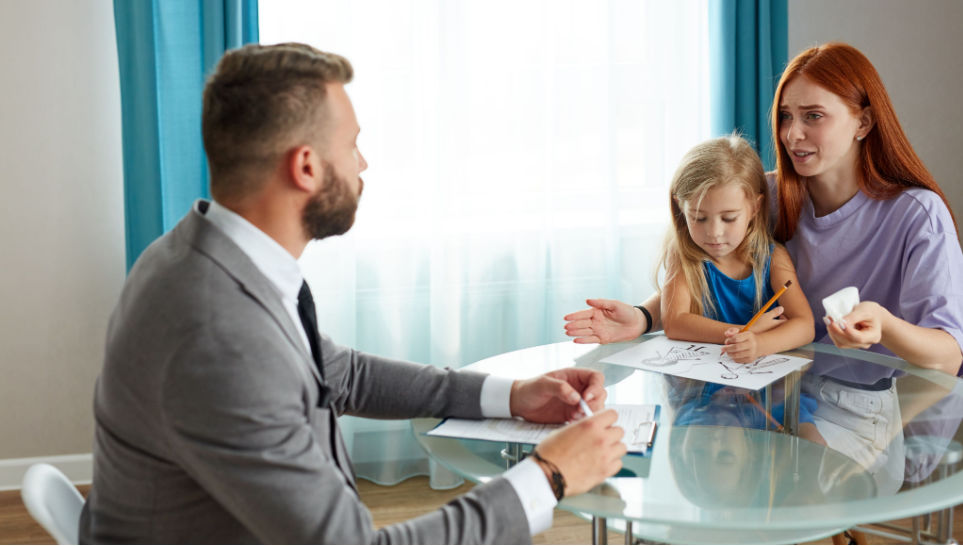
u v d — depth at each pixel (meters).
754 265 1.65
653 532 1.41
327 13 2.46
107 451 0.95
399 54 2.52
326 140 0.99
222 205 1.02
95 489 1.00
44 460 2.60
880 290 1.70
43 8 2.41
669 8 2.67
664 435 1.17
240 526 0.94
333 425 1.04
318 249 2.52
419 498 2.54
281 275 1.03
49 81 2.44
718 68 2.63
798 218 1.77
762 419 1.22
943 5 2.83
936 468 1.05
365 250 2.60
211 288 0.89
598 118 2.68
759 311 1.65
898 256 1.66
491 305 2.71
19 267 2.51
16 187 2.47
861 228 1.69
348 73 1.03
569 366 1.49
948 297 1.55
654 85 2.70
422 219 2.61
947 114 2.90
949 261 1.58
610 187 2.68
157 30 2.35
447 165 2.54
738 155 1.58
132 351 0.89
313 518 0.86
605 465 0.98
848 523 0.92
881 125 1.61
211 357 0.86
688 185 1.58
